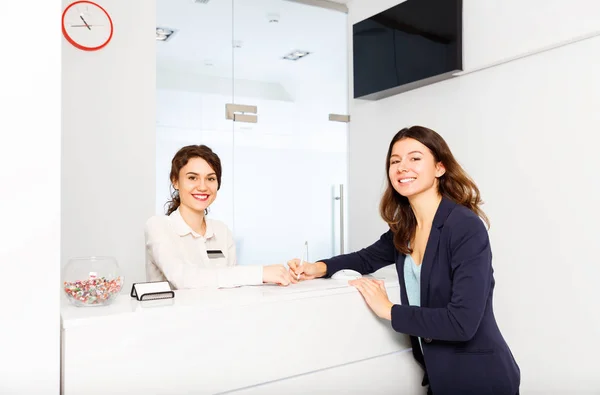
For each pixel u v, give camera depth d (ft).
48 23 3.36
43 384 3.32
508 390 4.70
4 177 3.21
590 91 7.74
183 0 11.35
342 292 4.71
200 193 6.36
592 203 7.70
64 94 9.21
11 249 3.23
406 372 5.19
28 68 3.28
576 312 7.93
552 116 8.32
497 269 9.29
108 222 9.64
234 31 12.05
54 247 3.36
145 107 10.02
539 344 8.53
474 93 9.77
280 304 4.32
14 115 3.24
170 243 5.75
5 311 3.22
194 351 3.88
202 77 11.62
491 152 9.42
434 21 10.11
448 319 4.38
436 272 4.81
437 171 5.15
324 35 13.42
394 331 5.11
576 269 7.94
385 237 6.04
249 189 12.30
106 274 3.91
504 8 9.06
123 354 3.58
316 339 4.54
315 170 13.29
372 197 12.80
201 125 11.59
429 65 10.24
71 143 9.27
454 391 4.76
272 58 12.62
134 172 9.91
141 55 9.98
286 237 12.82
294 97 12.96
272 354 4.27
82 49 9.35
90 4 9.36
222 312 4.01
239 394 4.10
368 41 11.98
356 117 13.46
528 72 8.71
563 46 8.14
